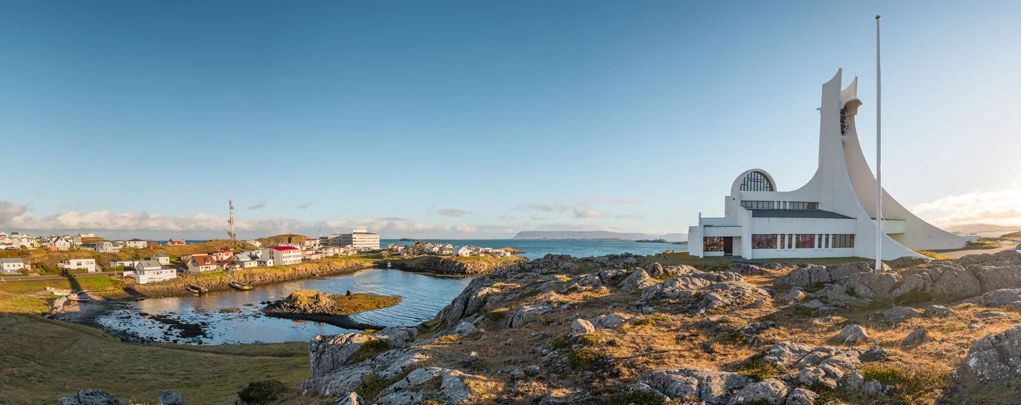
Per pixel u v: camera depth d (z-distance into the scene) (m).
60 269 147.62
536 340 27.92
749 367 17.92
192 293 133.12
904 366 15.88
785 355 18.41
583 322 26.88
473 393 19.09
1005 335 15.23
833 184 73.62
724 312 28.56
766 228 66.50
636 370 19.55
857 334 20.42
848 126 77.69
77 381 46.41
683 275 38.22
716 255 70.25
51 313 97.62
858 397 14.65
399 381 21.95
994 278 27.61
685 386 16.47
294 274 178.88
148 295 128.88
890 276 30.28
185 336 82.00
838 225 68.31
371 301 114.31
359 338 33.22
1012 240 99.50
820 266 36.91
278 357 58.44
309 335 83.06
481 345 28.31
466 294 62.97
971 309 23.19
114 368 52.16
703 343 22.92
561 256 87.06
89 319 95.94
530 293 48.41
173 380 47.28
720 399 15.73
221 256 191.75
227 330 86.69
